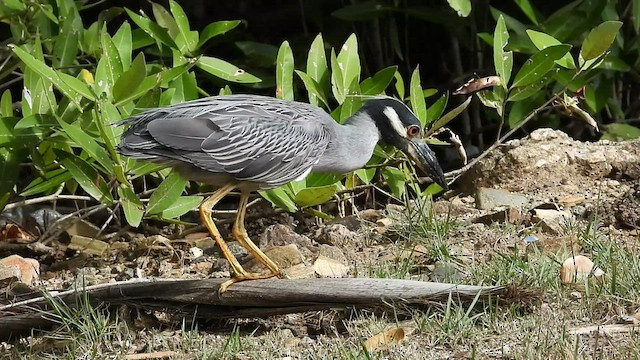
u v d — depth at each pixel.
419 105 13.14
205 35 13.76
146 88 11.98
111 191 13.18
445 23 17.53
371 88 13.41
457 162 18.38
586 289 9.48
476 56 19.06
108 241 13.90
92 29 14.03
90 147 11.66
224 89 13.63
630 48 17.08
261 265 11.20
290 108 10.37
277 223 13.47
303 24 19.33
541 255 10.70
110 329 9.48
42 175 12.51
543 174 14.05
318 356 8.61
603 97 16.88
